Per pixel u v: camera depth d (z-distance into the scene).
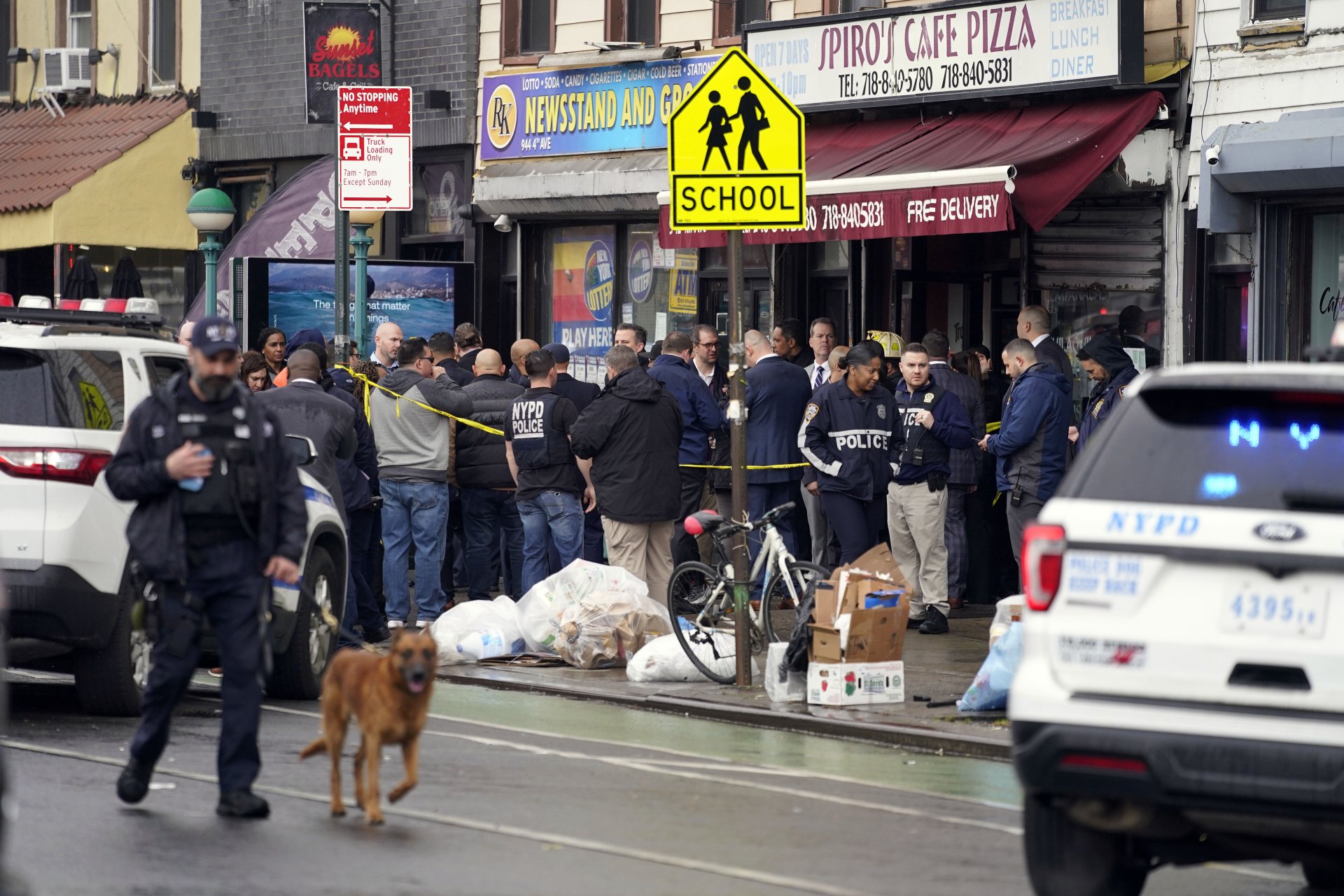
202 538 26.19
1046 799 20.84
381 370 55.78
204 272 83.19
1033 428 46.16
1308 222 50.06
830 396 46.84
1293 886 24.98
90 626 34.16
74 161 82.06
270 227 73.06
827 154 57.56
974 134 54.94
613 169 66.50
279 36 79.12
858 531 46.81
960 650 45.66
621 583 44.53
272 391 44.19
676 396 51.78
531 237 72.12
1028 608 20.95
